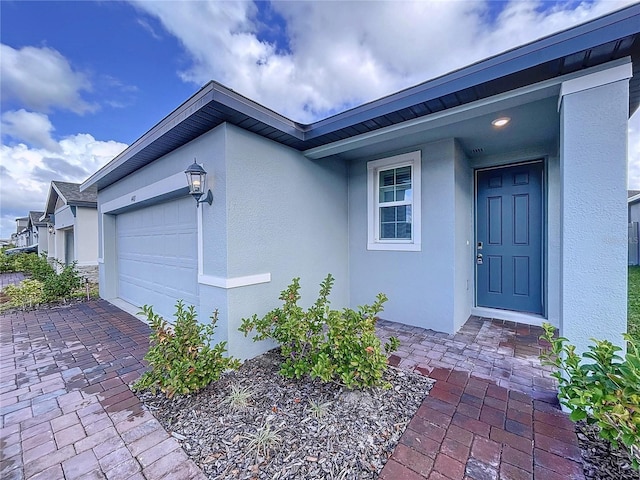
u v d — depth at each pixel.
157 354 2.38
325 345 2.56
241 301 3.24
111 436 2.00
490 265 4.67
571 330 2.16
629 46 1.89
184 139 3.62
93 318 5.12
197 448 1.86
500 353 3.25
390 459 1.75
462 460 1.73
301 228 4.05
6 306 6.14
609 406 1.51
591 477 1.59
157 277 5.10
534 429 2.00
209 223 3.36
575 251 2.14
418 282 4.15
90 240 8.97
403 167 4.36
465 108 2.71
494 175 4.59
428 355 3.21
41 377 2.90
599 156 2.06
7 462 1.77
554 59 2.03
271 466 1.70
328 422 2.07
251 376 2.82
